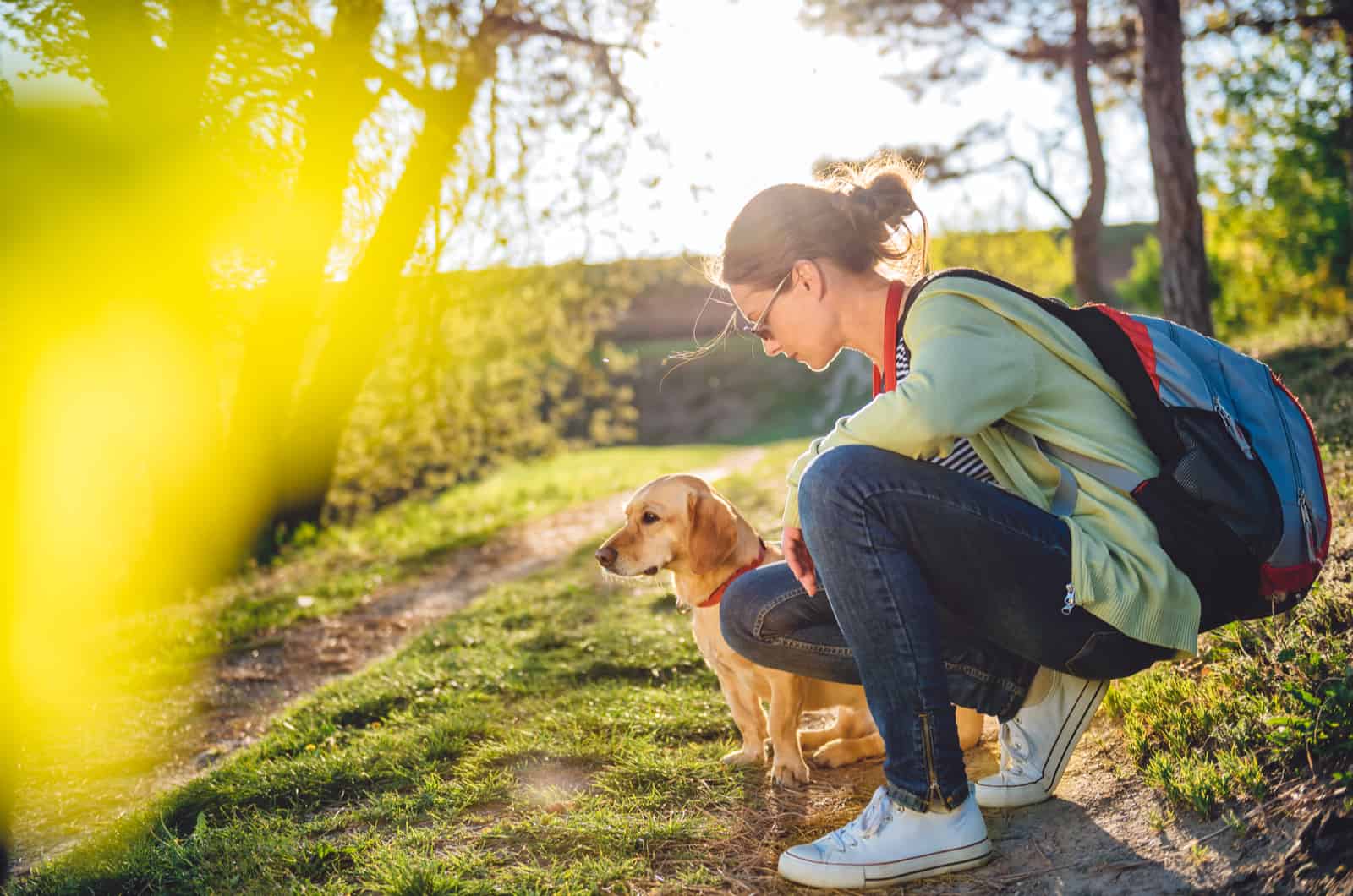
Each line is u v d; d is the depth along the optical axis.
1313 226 14.11
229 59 8.04
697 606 2.76
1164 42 8.48
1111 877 1.72
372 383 11.80
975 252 23.12
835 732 2.82
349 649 5.47
